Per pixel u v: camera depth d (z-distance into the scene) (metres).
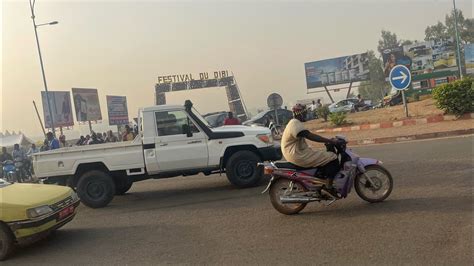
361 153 13.24
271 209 7.62
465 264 4.48
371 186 7.13
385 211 6.62
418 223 5.88
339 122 21.39
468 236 5.20
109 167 9.74
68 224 8.39
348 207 7.12
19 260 6.44
